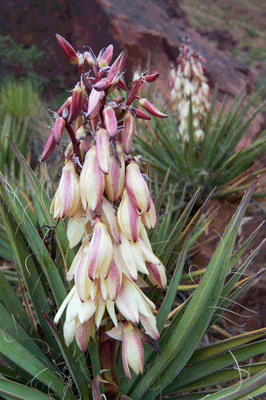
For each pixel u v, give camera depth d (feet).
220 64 9.47
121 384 2.10
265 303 3.05
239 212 1.59
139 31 8.77
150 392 2.04
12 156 5.10
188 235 1.79
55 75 9.84
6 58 9.78
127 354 1.61
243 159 4.65
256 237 3.59
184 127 4.75
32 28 10.08
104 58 1.49
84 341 1.66
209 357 2.04
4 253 3.52
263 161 5.57
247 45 13.57
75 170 1.56
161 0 11.30
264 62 12.33
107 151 1.37
